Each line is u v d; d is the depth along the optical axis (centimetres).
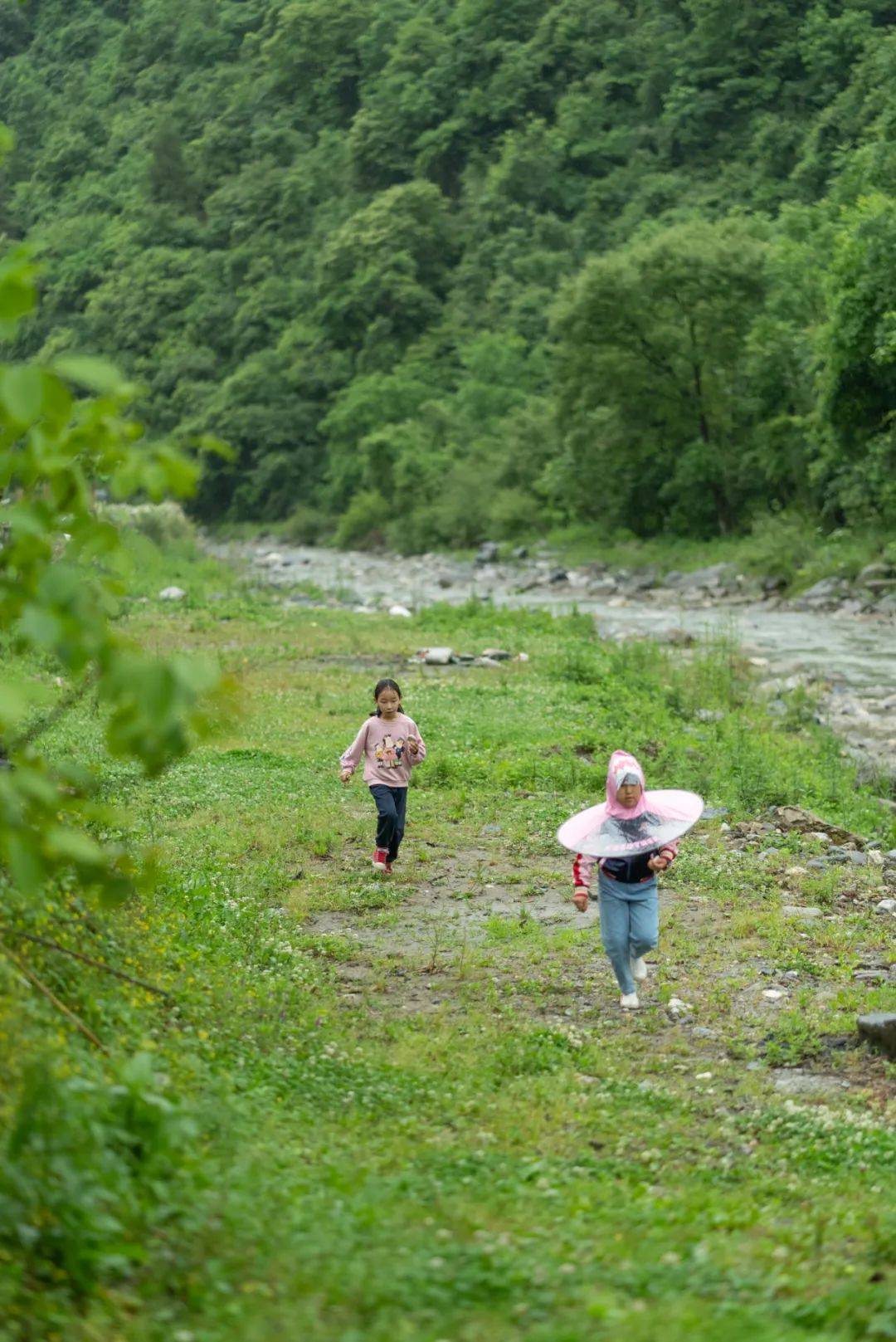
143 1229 442
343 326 8975
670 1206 568
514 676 2259
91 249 11425
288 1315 402
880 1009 888
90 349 10362
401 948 1000
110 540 378
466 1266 457
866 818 1488
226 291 10150
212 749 1638
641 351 5041
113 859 424
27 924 616
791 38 8969
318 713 1911
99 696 340
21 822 346
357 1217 487
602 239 8669
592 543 5484
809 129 8319
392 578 5388
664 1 9756
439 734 1748
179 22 13512
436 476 7106
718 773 1589
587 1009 890
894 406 3778
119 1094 475
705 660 2584
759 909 1111
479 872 1191
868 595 3741
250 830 1288
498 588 4712
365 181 10394
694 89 9025
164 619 3122
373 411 8138
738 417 5069
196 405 9306
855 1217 583
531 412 6500
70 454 366
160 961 768
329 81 11412
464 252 9238
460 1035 817
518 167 9194
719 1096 753
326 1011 827
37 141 14175
